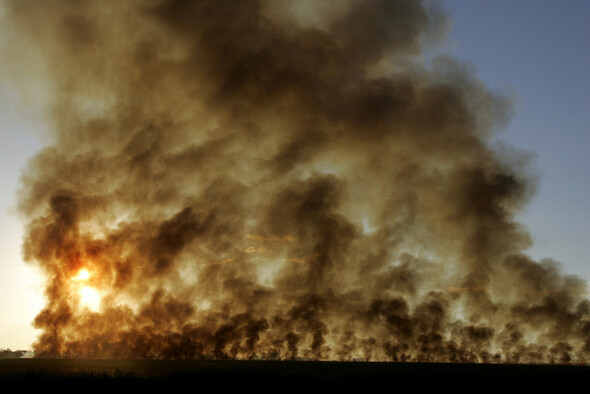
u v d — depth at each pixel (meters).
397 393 45.97
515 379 54.47
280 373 55.28
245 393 43.94
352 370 62.00
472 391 47.81
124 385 44.78
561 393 47.78
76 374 48.28
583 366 76.19
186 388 44.66
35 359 73.88
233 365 67.00
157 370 56.88
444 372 61.03
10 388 42.47
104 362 68.50
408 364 77.00
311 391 45.66
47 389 42.47
